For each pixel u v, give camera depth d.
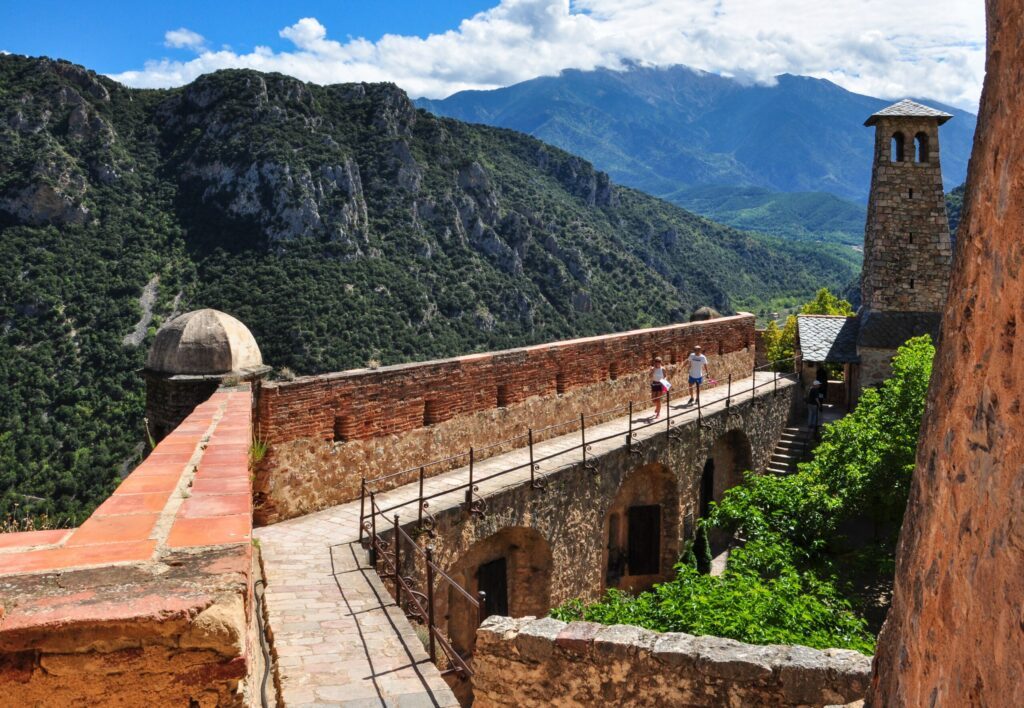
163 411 11.04
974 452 2.89
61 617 2.87
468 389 14.94
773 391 25.42
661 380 19.78
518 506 13.48
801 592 13.77
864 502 17.77
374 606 8.46
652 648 6.83
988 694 2.54
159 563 3.30
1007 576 2.46
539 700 7.29
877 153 29.36
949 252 28.42
